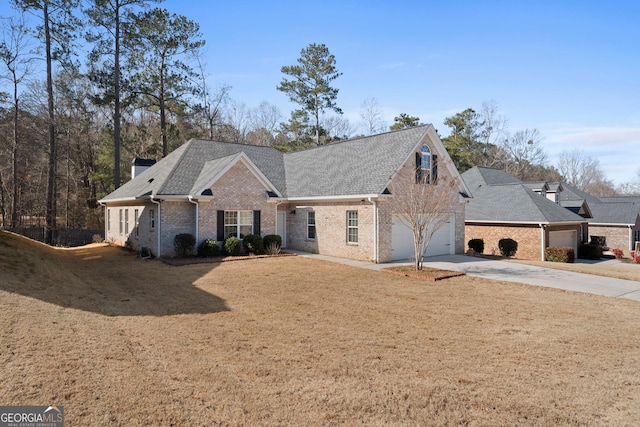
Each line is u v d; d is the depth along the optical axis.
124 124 37.84
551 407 5.30
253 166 20.91
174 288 12.43
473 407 5.26
